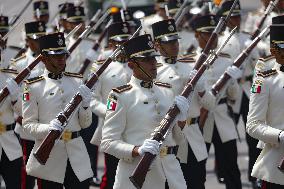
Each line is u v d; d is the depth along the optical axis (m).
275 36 26.39
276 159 26.38
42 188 29.67
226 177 36.03
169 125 25.14
